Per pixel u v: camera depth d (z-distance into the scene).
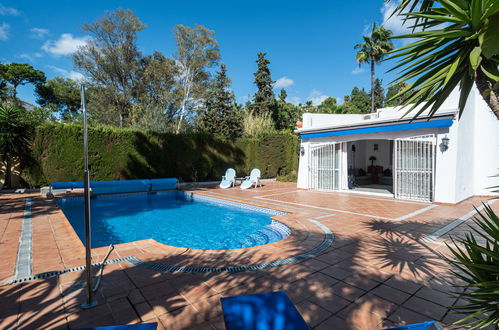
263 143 21.12
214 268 4.10
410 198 10.96
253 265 4.23
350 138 13.15
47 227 6.43
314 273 3.92
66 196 11.55
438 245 5.18
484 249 2.00
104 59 26.19
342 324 2.68
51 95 38.09
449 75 1.93
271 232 7.60
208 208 11.10
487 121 11.90
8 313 2.82
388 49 27.52
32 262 4.27
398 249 4.96
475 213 8.20
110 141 14.17
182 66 29.58
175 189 15.11
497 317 1.87
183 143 17.08
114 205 11.73
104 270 3.99
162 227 8.42
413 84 2.38
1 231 6.07
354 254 4.73
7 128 11.48
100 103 26.14
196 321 2.71
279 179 20.59
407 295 3.25
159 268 4.09
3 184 11.91
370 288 3.44
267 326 1.84
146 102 27.78
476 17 1.85
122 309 2.92
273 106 35.66
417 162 10.71
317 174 14.65
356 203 10.30
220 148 18.92
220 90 27.58
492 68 2.00
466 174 11.03
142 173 15.34
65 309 2.91
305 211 8.76
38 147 12.31
